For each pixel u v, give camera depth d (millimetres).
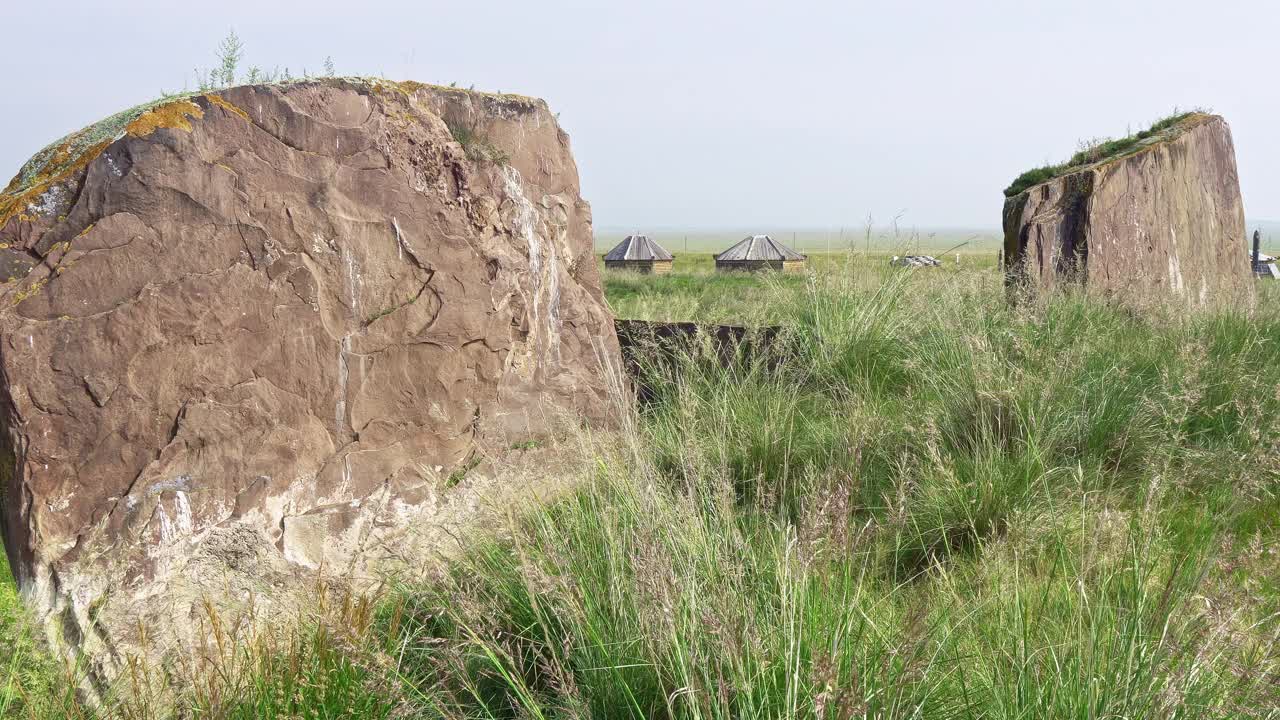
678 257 64312
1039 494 3969
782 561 2871
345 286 3697
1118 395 4855
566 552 3154
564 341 4965
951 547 3805
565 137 5172
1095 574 3160
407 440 3953
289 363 3496
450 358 4141
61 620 2832
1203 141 9469
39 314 2873
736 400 5137
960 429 4684
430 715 2777
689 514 3102
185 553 3160
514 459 4418
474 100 4488
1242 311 6344
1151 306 6516
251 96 3416
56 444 2883
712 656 2498
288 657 2875
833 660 2197
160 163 3123
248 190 3367
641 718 2543
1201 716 2229
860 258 7184
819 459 4566
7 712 2598
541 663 3021
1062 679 2406
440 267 4078
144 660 2719
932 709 2453
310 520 3523
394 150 3912
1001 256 7758
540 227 4812
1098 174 7512
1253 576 2934
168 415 3137
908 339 6070
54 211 2982
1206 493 3986
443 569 3254
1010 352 5512
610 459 3906
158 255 3121
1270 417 4387
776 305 7250
